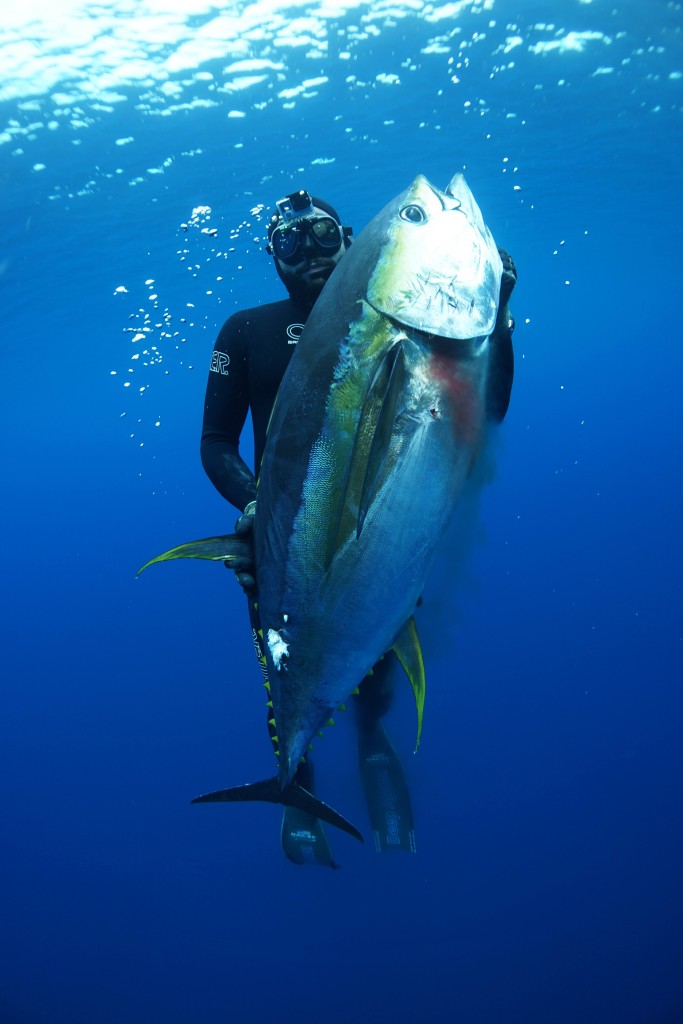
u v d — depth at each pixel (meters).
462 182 1.70
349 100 11.02
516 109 12.48
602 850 4.07
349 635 1.78
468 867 4.14
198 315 21.67
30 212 12.33
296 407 1.73
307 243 2.44
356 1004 3.49
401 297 1.60
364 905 4.07
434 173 14.95
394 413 1.59
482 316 1.62
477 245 1.63
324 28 9.20
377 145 12.82
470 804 4.61
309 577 1.76
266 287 18.95
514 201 18.30
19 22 8.16
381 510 1.66
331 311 1.68
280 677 1.88
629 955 3.44
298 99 10.65
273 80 10.05
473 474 2.25
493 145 13.94
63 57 8.81
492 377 2.05
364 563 1.71
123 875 4.90
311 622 1.80
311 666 1.84
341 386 1.66
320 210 2.48
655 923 3.58
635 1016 3.13
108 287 17.42
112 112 9.97
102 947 4.27
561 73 11.41
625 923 3.61
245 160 12.15
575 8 9.58
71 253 14.59
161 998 3.81
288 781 1.94
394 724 5.58
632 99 12.88
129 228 13.78
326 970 3.73
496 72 10.96
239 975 3.84
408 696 5.93
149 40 8.79
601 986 3.31
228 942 4.09
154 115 10.27
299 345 1.74
